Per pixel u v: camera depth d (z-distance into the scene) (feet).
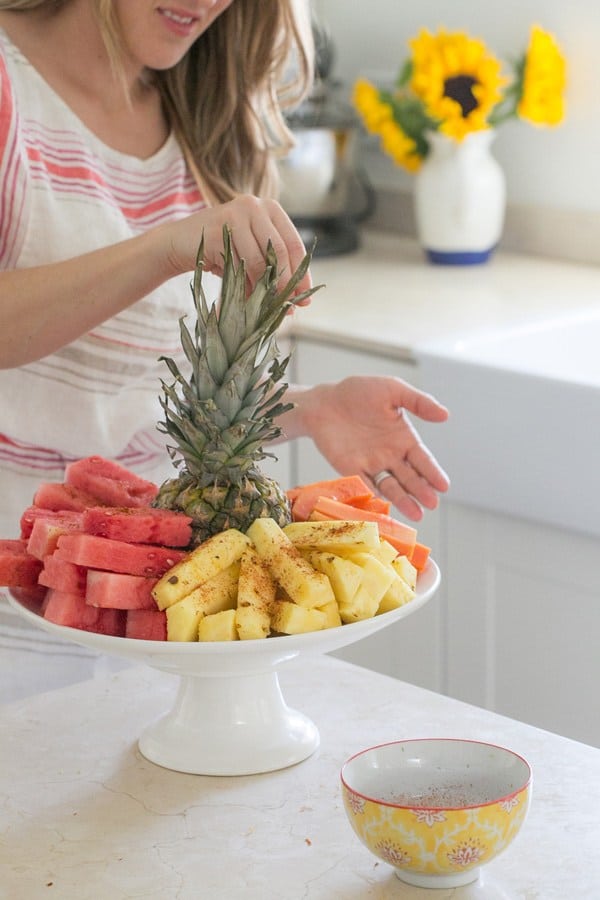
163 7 5.08
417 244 10.82
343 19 11.08
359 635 3.80
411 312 8.66
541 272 9.78
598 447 6.97
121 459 5.94
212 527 4.00
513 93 9.67
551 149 9.93
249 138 6.12
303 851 3.53
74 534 3.86
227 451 3.92
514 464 7.41
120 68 5.23
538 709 7.77
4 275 4.58
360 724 4.29
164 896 3.33
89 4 5.36
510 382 7.29
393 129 9.85
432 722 4.29
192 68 5.90
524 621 7.70
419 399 5.04
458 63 9.46
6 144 5.21
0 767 4.05
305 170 10.03
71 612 3.84
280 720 4.09
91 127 5.58
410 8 10.55
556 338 8.32
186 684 4.14
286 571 3.80
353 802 3.31
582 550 7.33
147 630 3.80
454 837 3.21
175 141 5.94
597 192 9.75
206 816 3.73
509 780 3.44
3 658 5.67
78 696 4.58
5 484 5.66
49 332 4.55
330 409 5.16
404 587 3.96
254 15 5.84
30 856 3.53
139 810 3.77
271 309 3.80
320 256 10.37
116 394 5.74
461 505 7.82
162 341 5.78
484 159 9.81
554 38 9.66
